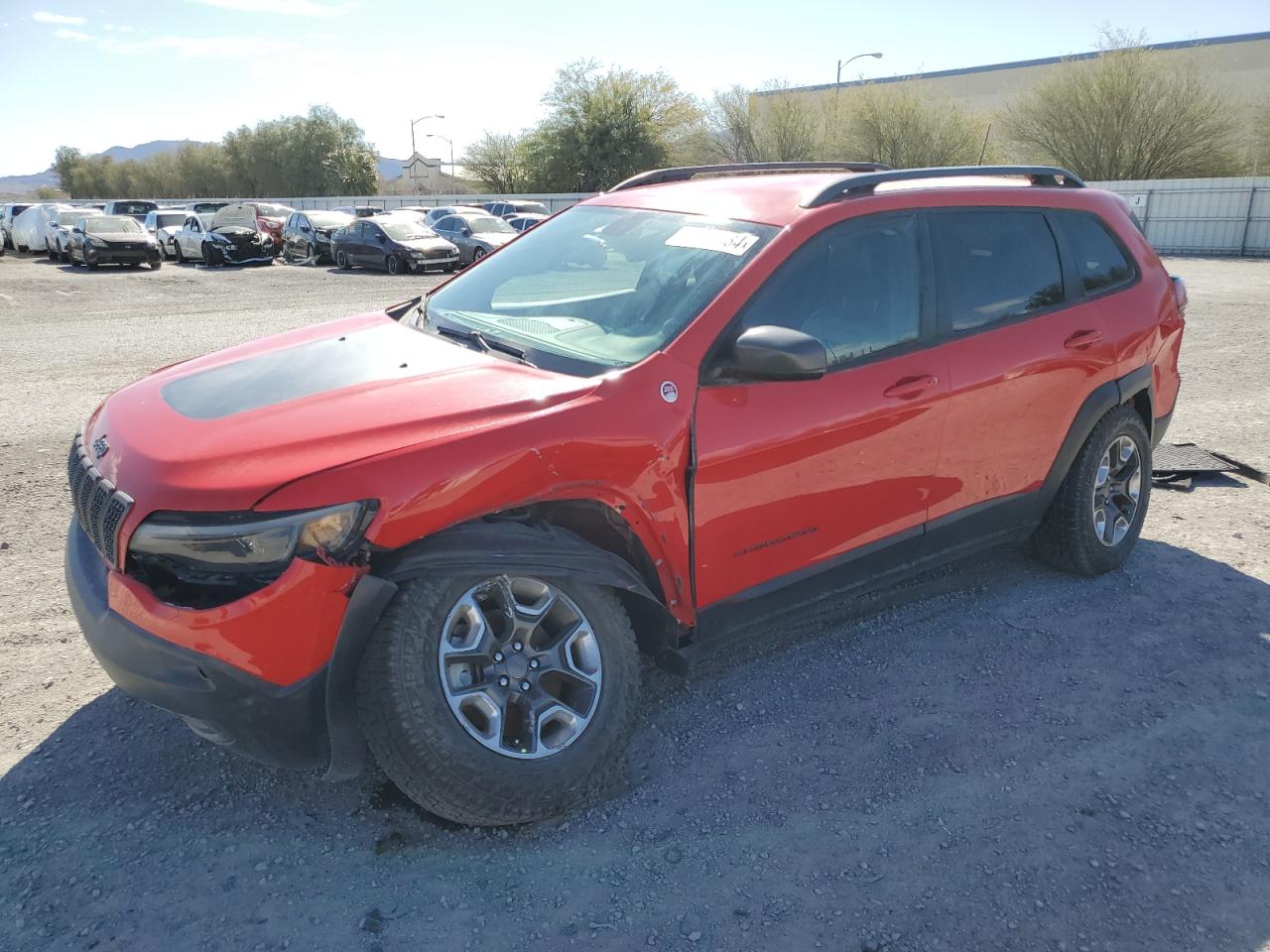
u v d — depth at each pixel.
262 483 2.37
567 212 4.19
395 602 2.47
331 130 84.00
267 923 2.39
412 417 2.60
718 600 3.13
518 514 2.75
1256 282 19.05
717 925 2.42
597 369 2.95
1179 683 3.59
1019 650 3.81
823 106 44.19
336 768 2.56
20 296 18.45
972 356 3.62
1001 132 39.50
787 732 3.24
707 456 2.93
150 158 100.38
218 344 11.95
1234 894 2.55
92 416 3.25
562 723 2.72
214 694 2.38
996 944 2.37
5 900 2.44
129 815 2.77
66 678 3.52
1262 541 4.93
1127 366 4.27
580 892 2.51
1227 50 49.56
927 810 2.86
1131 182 29.56
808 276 3.23
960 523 3.80
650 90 52.12
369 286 21.05
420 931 2.38
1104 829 2.79
